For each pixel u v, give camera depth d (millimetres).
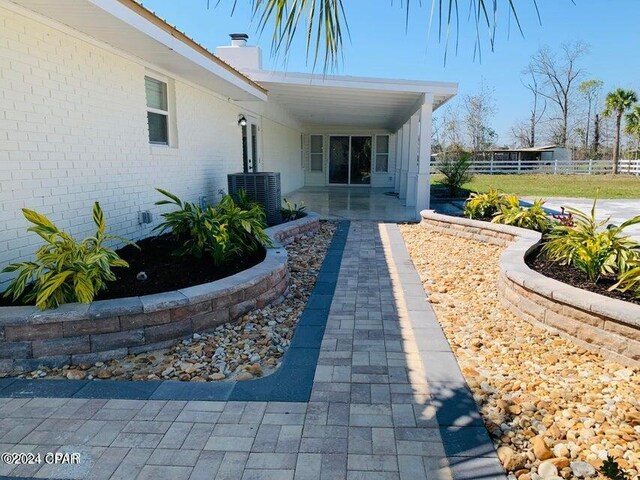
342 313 3902
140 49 5039
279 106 12328
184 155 6844
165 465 2004
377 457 2043
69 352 2973
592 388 2625
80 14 3795
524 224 6562
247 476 1934
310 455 2059
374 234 7754
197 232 4629
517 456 2002
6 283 3604
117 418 2359
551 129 38312
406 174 12828
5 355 2906
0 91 3508
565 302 3236
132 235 5477
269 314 3885
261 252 5004
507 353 3123
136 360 3062
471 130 37344
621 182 20453
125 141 5281
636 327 2770
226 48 9945
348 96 10188
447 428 2250
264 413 2393
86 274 3158
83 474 1950
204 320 3434
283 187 13930
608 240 4066
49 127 4051
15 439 2191
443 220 7648
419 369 2871
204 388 2652
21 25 3682
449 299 4324
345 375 2797
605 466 1482
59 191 4203
